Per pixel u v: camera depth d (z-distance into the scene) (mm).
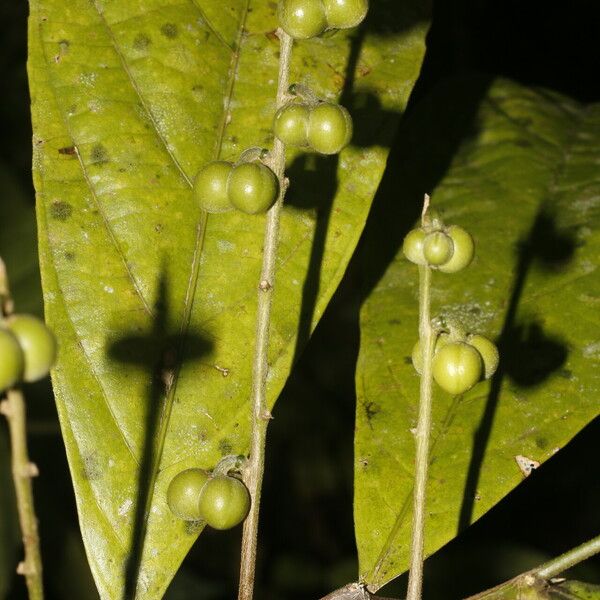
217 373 417
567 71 701
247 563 376
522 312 463
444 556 748
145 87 436
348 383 858
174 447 410
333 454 854
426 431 372
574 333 458
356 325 851
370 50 458
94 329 413
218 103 441
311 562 839
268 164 377
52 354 332
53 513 659
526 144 511
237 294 424
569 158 509
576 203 493
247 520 376
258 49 450
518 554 750
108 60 436
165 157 431
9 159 820
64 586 640
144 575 401
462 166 506
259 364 375
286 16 373
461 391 378
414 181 500
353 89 452
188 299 421
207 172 376
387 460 427
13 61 838
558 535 776
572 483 777
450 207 492
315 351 856
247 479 377
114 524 402
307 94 376
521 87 533
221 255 426
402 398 441
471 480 426
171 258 423
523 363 450
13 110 832
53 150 424
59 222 418
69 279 415
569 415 440
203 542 823
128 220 423
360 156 442
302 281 428
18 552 502
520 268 474
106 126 429
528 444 434
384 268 474
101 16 439
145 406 410
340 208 437
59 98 429
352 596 407
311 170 438
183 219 427
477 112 521
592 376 448
